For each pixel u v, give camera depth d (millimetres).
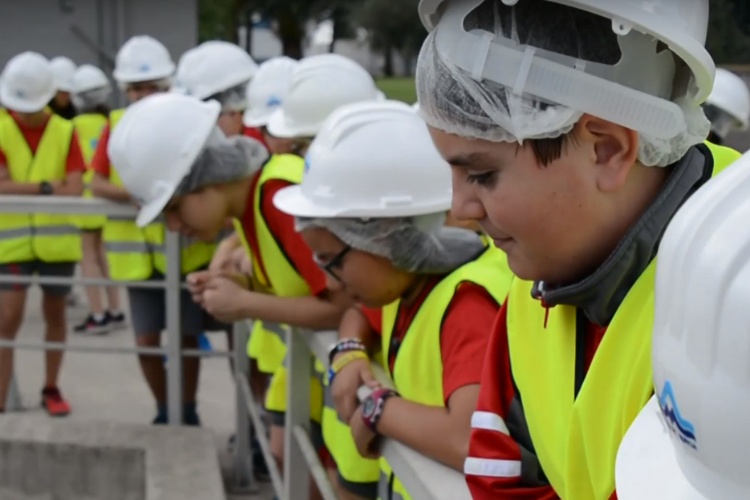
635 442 932
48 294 4832
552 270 1105
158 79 5520
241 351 3855
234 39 14062
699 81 1038
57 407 4914
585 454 1102
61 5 10953
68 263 4812
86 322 6551
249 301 2377
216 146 2678
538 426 1237
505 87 1027
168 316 3941
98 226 6090
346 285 1871
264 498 3891
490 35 1032
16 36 10945
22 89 5105
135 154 2727
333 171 1852
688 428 786
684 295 786
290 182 2535
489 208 1095
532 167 1050
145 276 4234
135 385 5480
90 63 11086
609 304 1078
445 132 1100
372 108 1944
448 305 1665
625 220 1073
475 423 1322
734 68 3283
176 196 2693
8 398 4898
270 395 3010
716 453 761
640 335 1036
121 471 3607
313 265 2334
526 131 1021
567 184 1049
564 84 1004
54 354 4895
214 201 2680
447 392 1539
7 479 3672
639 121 1010
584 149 1038
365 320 2104
